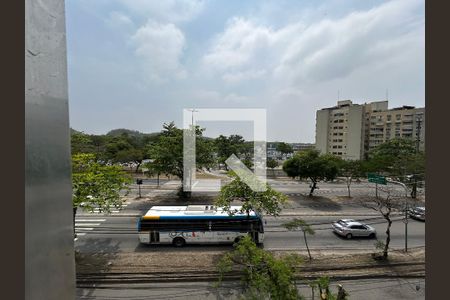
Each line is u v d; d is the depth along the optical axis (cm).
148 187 3247
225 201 1421
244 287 939
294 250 1488
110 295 1041
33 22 106
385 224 2019
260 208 1415
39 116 108
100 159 3222
